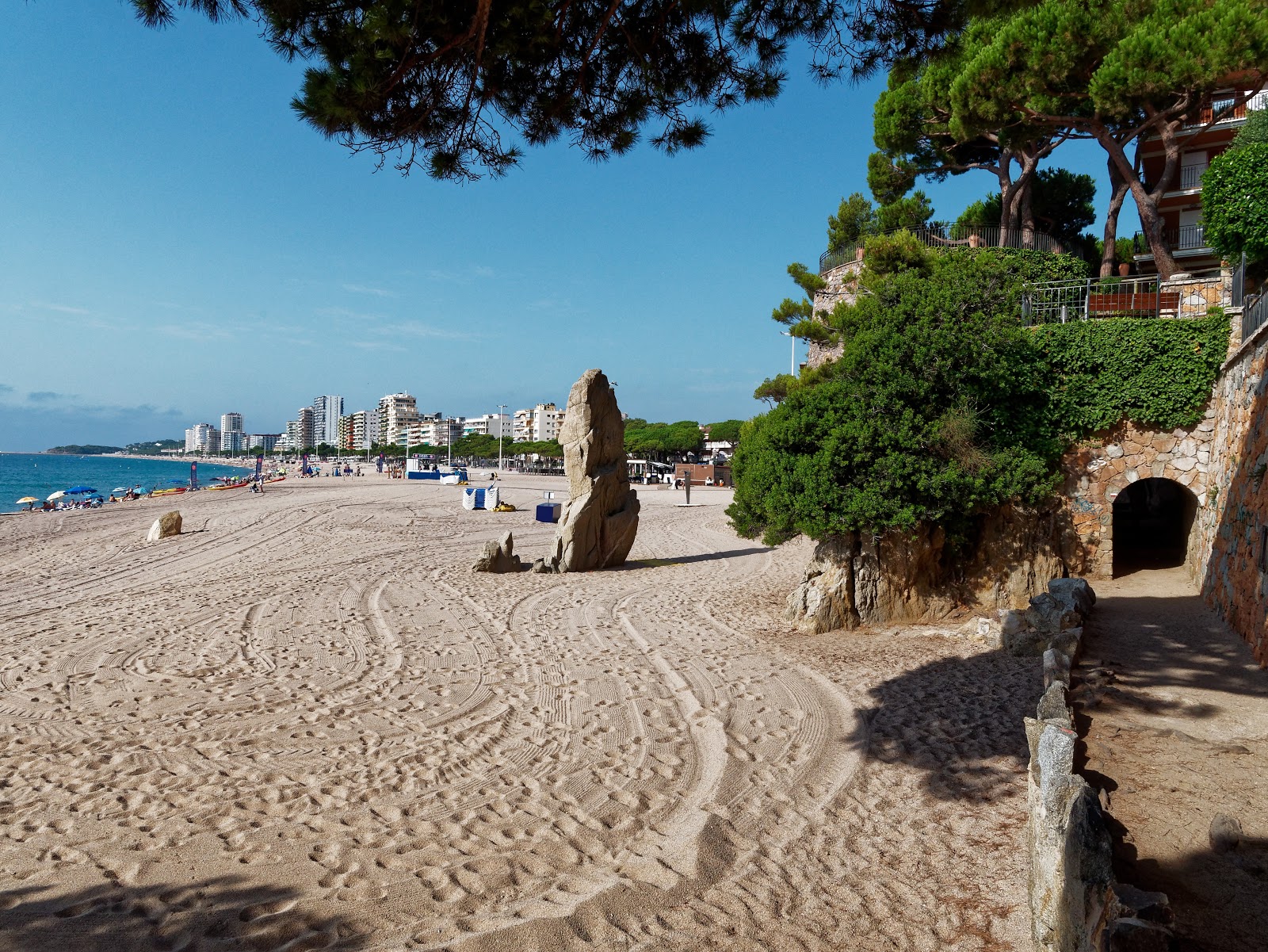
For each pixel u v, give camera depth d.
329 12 6.02
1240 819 5.23
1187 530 15.25
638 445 88.19
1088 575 14.41
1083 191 32.41
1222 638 9.94
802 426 12.86
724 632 13.01
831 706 9.05
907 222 32.25
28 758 7.46
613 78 8.09
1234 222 14.84
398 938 4.64
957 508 12.49
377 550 23.95
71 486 99.69
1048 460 14.16
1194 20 18.28
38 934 4.61
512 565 19.78
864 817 6.30
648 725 8.51
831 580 12.98
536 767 7.36
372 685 9.97
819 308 33.53
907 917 4.87
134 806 6.44
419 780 7.03
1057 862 3.99
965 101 21.61
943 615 12.94
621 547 20.69
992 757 7.27
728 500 45.34
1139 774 6.01
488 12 6.00
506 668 10.77
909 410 12.34
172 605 15.13
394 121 7.00
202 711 8.88
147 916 4.83
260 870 5.42
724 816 6.33
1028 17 19.84
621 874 5.41
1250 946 3.86
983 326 12.59
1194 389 13.56
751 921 4.89
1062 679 7.95
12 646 11.86
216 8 5.77
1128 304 16.83
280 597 15.99
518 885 5.29
